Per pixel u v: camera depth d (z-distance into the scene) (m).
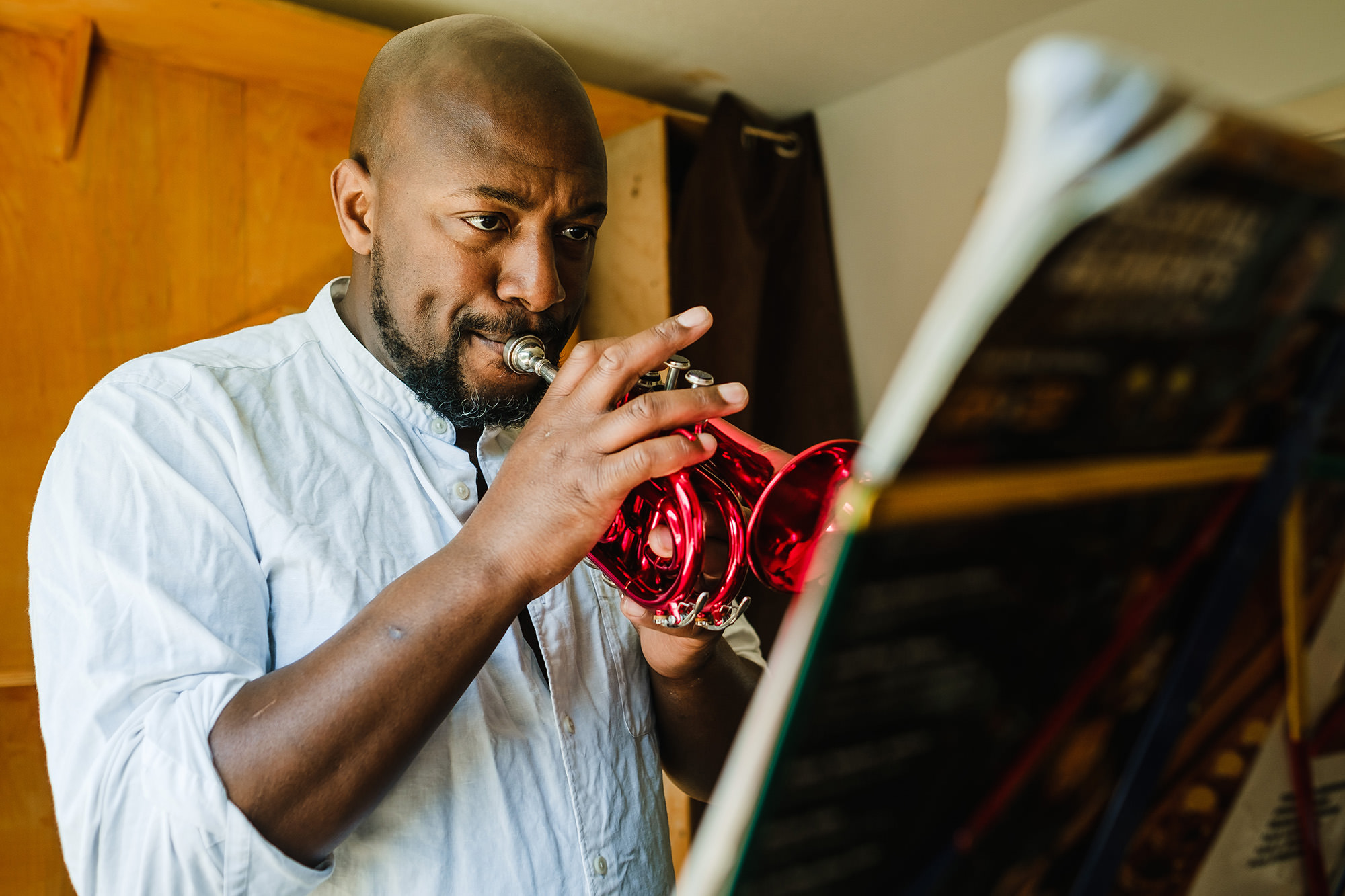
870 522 0.29
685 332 0.72
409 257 0.91
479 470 1.00
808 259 2.43
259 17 1.63
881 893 0.35
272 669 0.81
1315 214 0.29
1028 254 0.24
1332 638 0.45
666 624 0.83
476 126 0.87
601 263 2.37
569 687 0.91
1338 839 0.51
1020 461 0.31
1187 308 0.31
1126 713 0.40
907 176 2.34
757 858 0.32
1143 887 0.44
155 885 0.65
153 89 1.78
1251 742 0.44
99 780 0.67
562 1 1.87
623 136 2.30
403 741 0.66
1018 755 0.37
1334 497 0.42
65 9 1.58
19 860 1.61
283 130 1.92
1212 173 0.26
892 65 2.27
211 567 0.76
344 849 0.76
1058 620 0.36
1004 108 2.13
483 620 0.68
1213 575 0.39
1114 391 0.31
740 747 0.31
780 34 2.07
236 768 0.63
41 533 0.76
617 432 0.67
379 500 0.88
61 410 1.68
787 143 2.43
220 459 0.82
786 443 2.39
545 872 0.84
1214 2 1.86
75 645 0.71
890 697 0.33
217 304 1.85
